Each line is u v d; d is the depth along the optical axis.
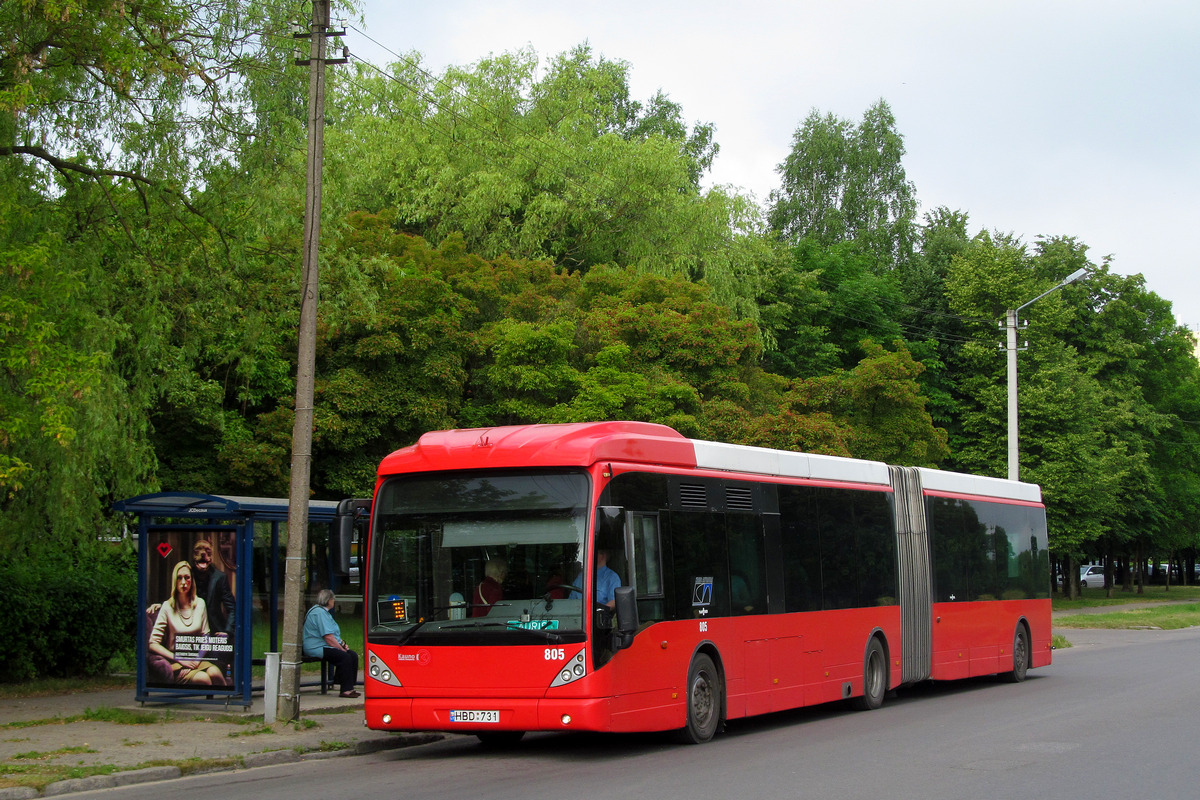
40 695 16.98
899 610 18.41
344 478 26.00
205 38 17.83
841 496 17.25
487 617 11.95
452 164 37.25
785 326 46.91
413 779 10.88
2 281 14.07
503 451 12.34
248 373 20.52
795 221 65.50
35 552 17.12
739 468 14.91
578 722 11.45
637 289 32.72
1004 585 22.06
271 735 13.32
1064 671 24.12
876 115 66.12
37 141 16.64
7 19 15.07
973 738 13.41
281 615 17.69
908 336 53.88
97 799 9.95
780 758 11.94
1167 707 16.56
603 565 11.91
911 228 64.25
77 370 13.54
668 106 62.47
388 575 12.47
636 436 12.96
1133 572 98.81
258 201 18.28
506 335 28.27
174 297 18.91
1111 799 9.43
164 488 25.73
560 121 39.41
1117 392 54.78
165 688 14.94
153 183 17.42
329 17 15.30
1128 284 55.75
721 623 13.89
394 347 26.09
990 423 50.16
